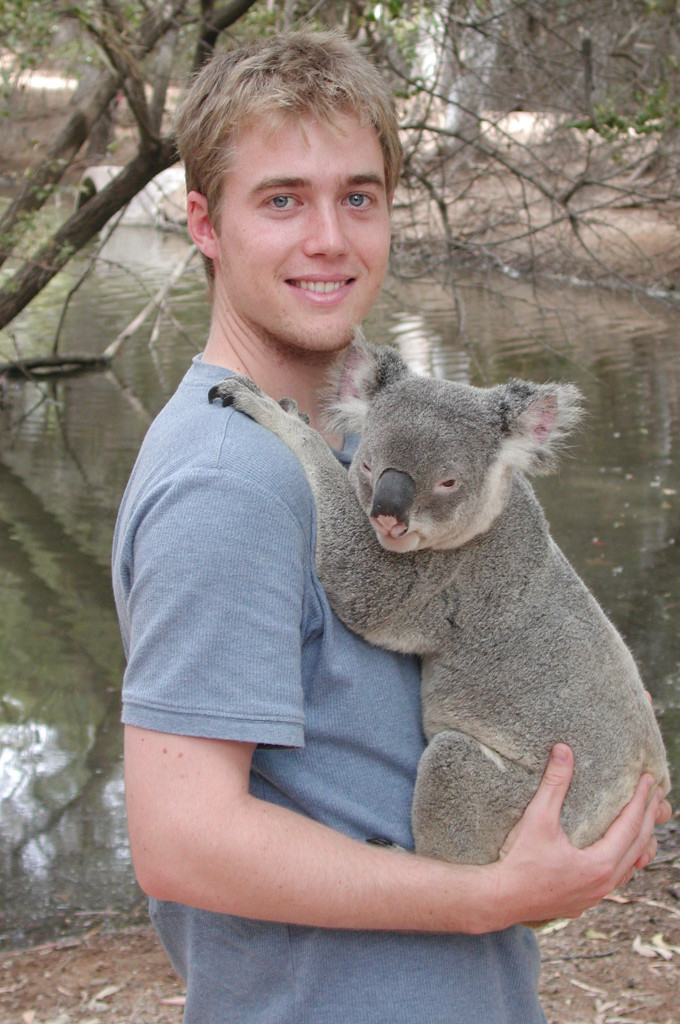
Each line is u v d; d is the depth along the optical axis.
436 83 7.85
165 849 1.51
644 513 7.72
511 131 13.88
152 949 4.06
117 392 10.91
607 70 11.33
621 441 9.07
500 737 2.13
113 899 4.36
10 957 3.98
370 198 2.00
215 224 2.00
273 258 1.92
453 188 11.12
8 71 8.22
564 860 1.77
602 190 14.16
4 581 6.91
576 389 2.31
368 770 1.81
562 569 2.28
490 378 10.32
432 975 1.71
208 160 1.95
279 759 1.73
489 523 2.18
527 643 2.16
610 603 6.50
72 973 3.88
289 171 1.88
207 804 1.51
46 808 4.90
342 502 2.17
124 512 1.83
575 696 2.15
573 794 2.11
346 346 2.16
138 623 1.58
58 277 15.94
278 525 1.62
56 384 11.22
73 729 5.51
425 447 2.10
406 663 2.15
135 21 8.14
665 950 3.89
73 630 6.41
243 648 1.54
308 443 2.14
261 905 1.52
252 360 2.08
